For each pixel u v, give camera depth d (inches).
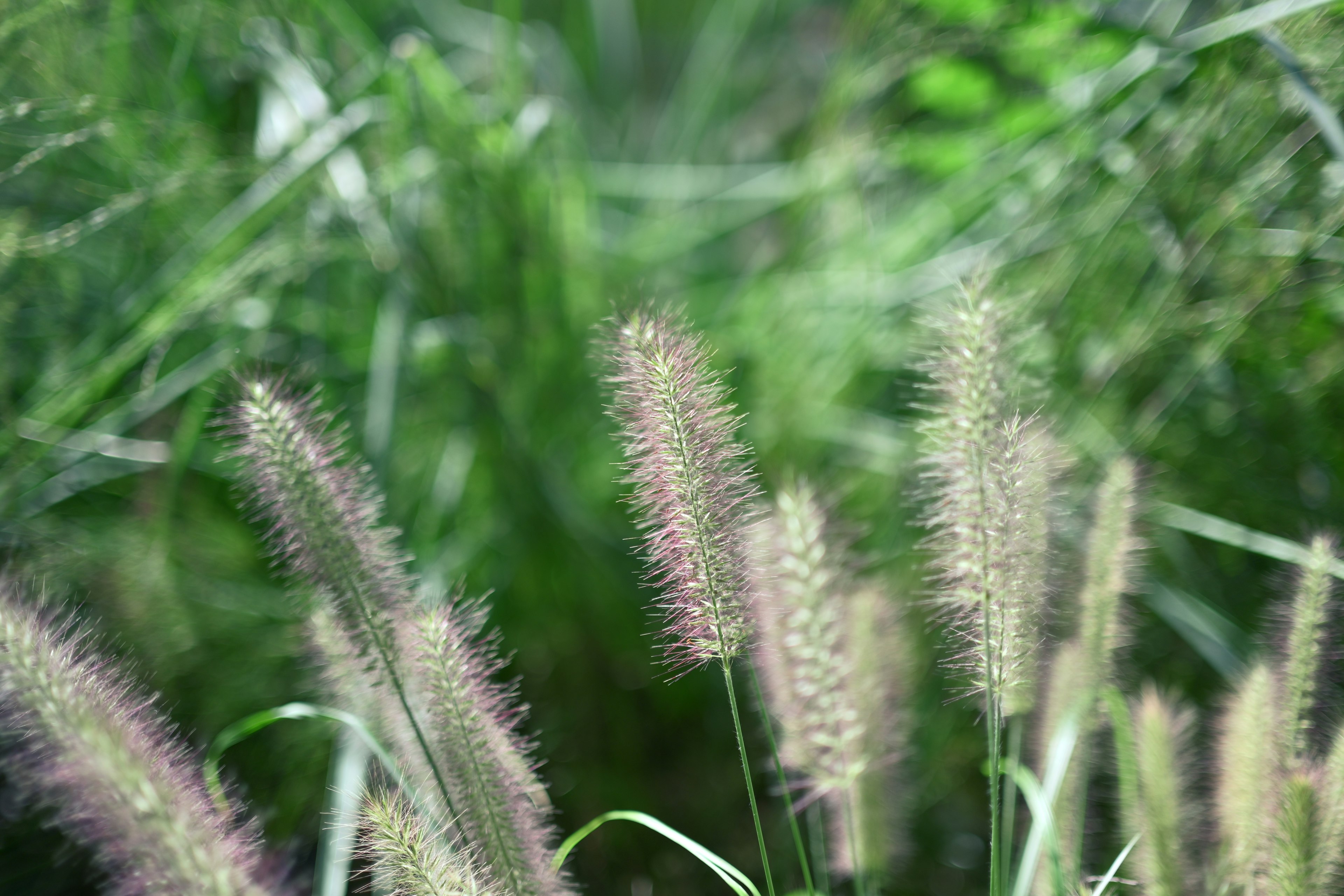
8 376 37.4
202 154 39.7
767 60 67.3
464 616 30.6
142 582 37.0
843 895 37.0
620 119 66.7
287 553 29.8
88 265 39.0
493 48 48.4
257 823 29.0
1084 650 32.0
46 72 37.3
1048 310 39.8
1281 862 29.6
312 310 40.8
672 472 29.1
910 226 49.9
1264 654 35.8
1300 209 37.1
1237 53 36.3
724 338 47.5
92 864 29.6
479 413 40.3
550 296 43.6
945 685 38.9
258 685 37.9
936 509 30.5
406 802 30.2
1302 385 37.8
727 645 29.5
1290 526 37.9
